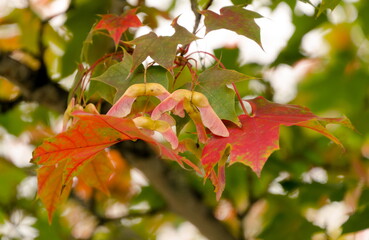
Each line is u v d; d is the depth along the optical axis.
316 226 1.66
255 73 1.69
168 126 1.15
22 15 1.66
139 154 1.62
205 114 1.16
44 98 1.58
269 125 1.18
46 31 1.67
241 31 1.22
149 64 1.22
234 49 1.64
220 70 1.20
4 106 1.62
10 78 1.58
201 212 1.67
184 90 1.16
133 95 1.17
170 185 1.65
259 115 1.20
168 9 1.61
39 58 1.58
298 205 1.68
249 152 1.15
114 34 1.26
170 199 1.67
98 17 1.58
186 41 1.20
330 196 1.65
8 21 1.67
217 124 1.16
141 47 1.20
